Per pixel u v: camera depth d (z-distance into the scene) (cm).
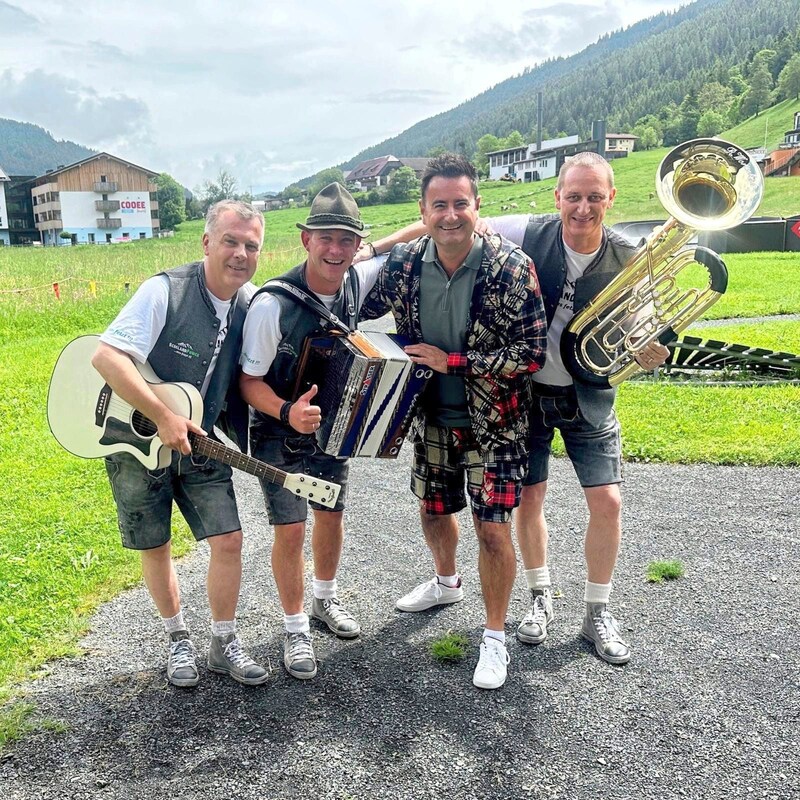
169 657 345
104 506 549
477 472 333
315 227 307
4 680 345
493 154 11319
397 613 402
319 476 357
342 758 288
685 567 442
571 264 338
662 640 365
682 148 307
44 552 472
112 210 8569
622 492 564
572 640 368
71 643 376
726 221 297
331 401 316
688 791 267
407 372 313
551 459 653
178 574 455
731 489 562
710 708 312
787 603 398
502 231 354
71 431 325
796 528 491
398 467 663
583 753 288
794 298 1498
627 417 728
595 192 315
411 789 271
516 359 314
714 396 784
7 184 8850
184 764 287
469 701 321
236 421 339
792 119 10869
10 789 276
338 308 331
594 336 337
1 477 611
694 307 312
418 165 12738
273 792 272
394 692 328
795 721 302
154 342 310
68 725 311
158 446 312
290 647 345
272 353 321
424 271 324
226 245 304
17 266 2964
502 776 277
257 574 458
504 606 335
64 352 321
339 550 381
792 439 647
